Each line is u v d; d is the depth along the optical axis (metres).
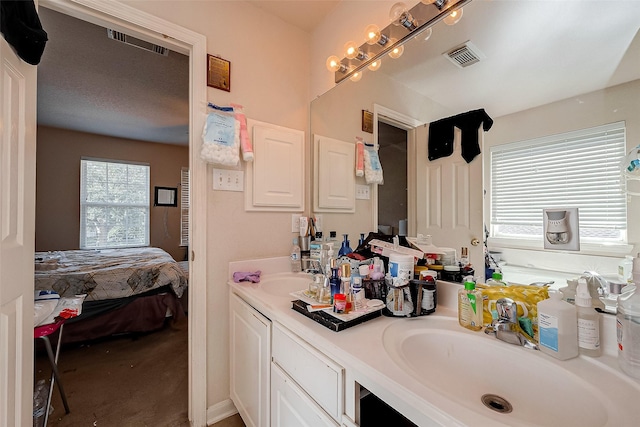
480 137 0.99
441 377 0.76
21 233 0.88
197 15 1.43
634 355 0.61
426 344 0.84
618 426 0.48
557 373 0.65
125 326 2.40
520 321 0.80
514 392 0.70
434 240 1.14
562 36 0.81
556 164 0.81
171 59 2.22
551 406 0.63
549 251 0.83
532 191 0.86
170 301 2.60
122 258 3.04
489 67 0.96
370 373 0.64
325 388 0.78
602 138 0.73
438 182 1.13
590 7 0.76
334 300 0.93
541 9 0.85
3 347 0.78
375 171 1.40
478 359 0.78
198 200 1.42
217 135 1.40
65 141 4.11
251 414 1.24
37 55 0.91
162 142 4.79
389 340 0.79
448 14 1.06
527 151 0.87
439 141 1.13
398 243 1.26
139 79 2.55
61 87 2.70
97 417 1.51
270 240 1.66
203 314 1.44
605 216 0.73
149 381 1.84
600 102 0.74
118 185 4.52
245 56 1.58
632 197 0.68
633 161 0.68
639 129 0.67
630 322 0.62
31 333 0.94
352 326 0.88
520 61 0.89
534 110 0.86
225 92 1.51
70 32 1.88
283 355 1.00
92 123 3.78
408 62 1.23
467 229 1.03
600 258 0.73
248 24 1.60
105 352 2.22
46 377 1.87
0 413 0.77
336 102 1.64
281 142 1.70
